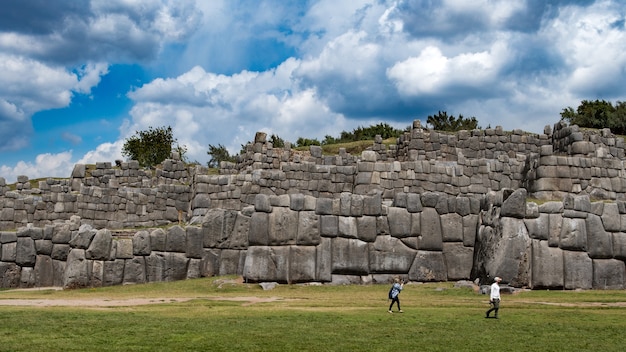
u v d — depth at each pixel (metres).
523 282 28.44
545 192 34.06
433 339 17.62
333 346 16.67
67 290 32.22
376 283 31.34
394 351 16.27
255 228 30.89
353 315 21.44
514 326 19.53
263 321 20.06
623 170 35.06
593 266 29.23
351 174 43.62
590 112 84.44
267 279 30.52
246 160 47.41
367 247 31.55
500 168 41.66
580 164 34.56
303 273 30.73
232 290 29.80
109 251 33.28
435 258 32.22
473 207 32.97
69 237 35.78
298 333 18.19
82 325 19.08
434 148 47.00
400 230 32.03
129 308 23.67
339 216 31.58
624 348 16.66
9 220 45.06
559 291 28.28
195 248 34.69
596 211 29.72
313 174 43.50
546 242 28.98
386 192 40.25
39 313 21.50
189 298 27.33
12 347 16.03
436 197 32.78
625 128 80.31
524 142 47.75
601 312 22.45
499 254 28.61
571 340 17.59
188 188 46.66
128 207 45.75
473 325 19.67
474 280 31.33
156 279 33.88
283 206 31.23
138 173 49.75
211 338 17.42
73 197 45.50
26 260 35.56
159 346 16.45
